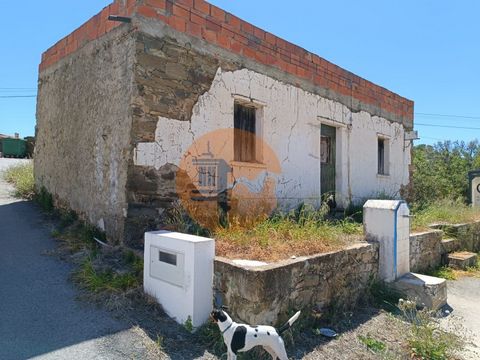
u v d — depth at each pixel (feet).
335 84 33.30
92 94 22.45
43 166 29.04
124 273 15.65
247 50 24.80
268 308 12.12
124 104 19.16
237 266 12.41
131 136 18.43
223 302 12.76
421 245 23.81
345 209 32.94
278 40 27.35
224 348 11.53
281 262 13.34
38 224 23.03
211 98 22.26
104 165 20.58
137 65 18.66
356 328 14.71
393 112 42.57
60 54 27.22
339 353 12.64
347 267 16.39
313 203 30.14
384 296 17.95
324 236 17.83
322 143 33.35
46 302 13.47
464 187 65.77
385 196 38.45
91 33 23.08
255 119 26.32
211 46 22.34
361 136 36.78
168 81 19.97
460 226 29.81
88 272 15.53
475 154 87.92
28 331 11.57
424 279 18.80
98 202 20.90
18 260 17.22
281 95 27.53
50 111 28.43
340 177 33.99
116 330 12.01
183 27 20.77
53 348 10.78
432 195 54.60
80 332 11.74
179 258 13.06
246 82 24.67
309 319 14.03
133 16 18.93
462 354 13.74
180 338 12.05
